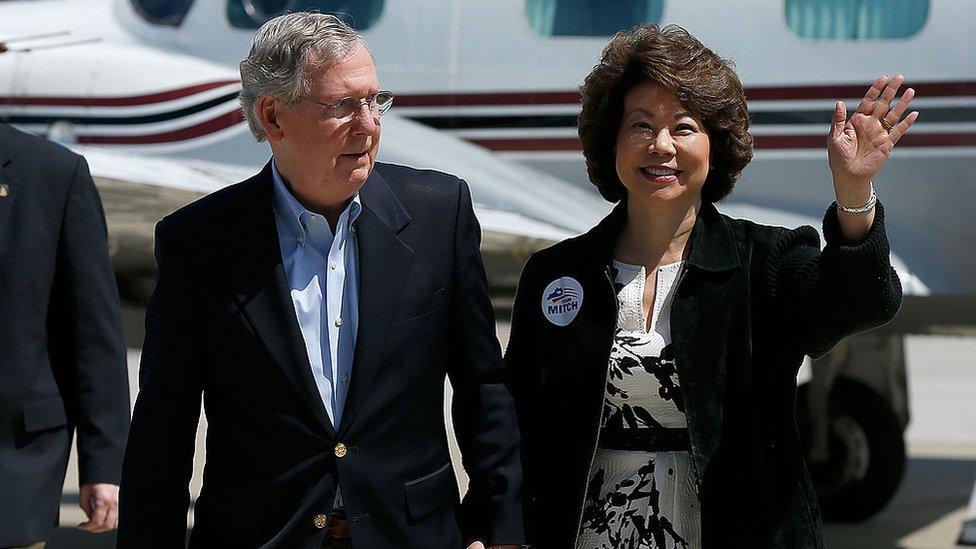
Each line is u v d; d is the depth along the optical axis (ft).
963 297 28.37
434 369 12.47
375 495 12.05
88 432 15.56
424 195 12.66
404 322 12.24
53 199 15.48
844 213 11.79
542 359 13.01
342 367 12.20
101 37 34.12
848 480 32.53
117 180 29.43
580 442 12.72
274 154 12.26
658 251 12.97
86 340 15.60
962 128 27.96
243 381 12.09
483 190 30.66
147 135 33.09
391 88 31.14
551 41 30.22
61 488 15.43
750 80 28.99
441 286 12.47
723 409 12.35
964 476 40.04
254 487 12.08
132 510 12.27
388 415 12.16
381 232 12.33
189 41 33.24
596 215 30.12
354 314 12.25
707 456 12.25
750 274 12.48
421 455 12.37
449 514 12.54
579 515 12.64
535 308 13.17
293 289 12.23
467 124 30.81
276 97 11.66
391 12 31.17
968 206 28.09
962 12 27.96
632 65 12.78
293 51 11.55
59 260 15.58
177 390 12.26
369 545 12.00
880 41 28.40
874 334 31.55
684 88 12.51
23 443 15.15
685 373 12.35
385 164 12.98
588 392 12.74
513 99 30.45
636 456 12.71
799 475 12.37
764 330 12.45
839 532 32.19
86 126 33.45
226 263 12.17
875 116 11.79
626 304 12.80
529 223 29.91
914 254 28.48
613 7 29.86
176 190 29.27
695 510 12.59
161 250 12.45
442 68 30.83
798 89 28.76
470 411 12.71
